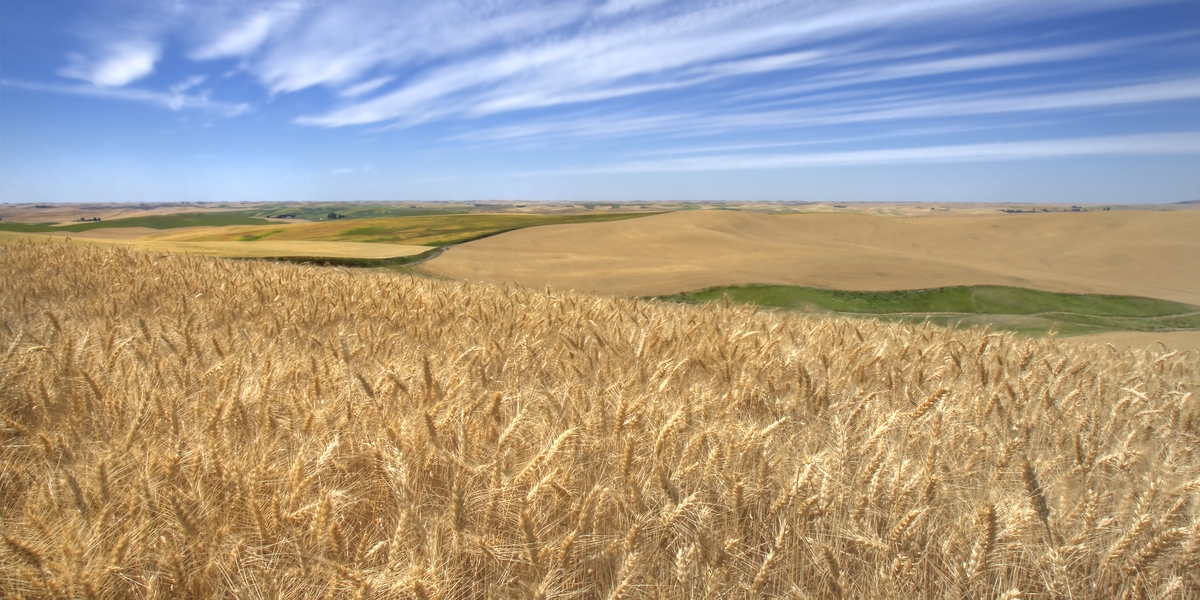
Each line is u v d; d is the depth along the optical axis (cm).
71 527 211
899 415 344
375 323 627
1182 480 305
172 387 348
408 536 224
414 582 192
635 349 493
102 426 298
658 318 675
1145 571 234
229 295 780
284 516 218
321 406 331
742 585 219
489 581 231
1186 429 402
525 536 215
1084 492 280
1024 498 257
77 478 235
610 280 4888
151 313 664
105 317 546
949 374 519
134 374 362
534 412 335
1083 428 361
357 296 770
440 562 211
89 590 190
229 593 215
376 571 213
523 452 295
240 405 307
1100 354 715
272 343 474
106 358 386
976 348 591
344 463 272
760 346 526
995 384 465
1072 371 502
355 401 329
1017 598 212
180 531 222
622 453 275
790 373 471
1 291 775
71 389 331
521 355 467
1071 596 231
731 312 802
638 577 229
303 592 214
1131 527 242
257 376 360
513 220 11594
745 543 249
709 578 216
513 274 5134
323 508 219
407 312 673
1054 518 254
